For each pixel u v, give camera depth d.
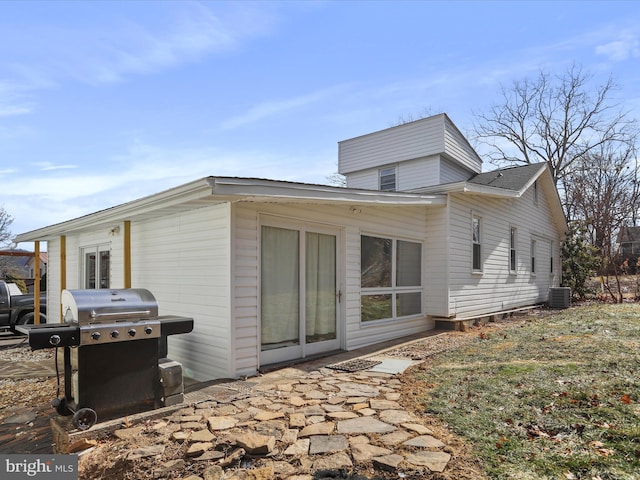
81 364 3.88
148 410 4.21
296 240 6.54
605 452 2.92
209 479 2.82
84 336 3.81
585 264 16.84
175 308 6.60
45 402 5.37
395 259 8.73
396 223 8.71
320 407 4.18
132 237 7.93
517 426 3.50
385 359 6.46
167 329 4.40
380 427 3.61
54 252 11.84
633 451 2.89
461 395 4.36
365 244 7.92
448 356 6.35
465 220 10.14
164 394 4.29
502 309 12.04
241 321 5.59
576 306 13.99
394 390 4.78
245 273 5.66
